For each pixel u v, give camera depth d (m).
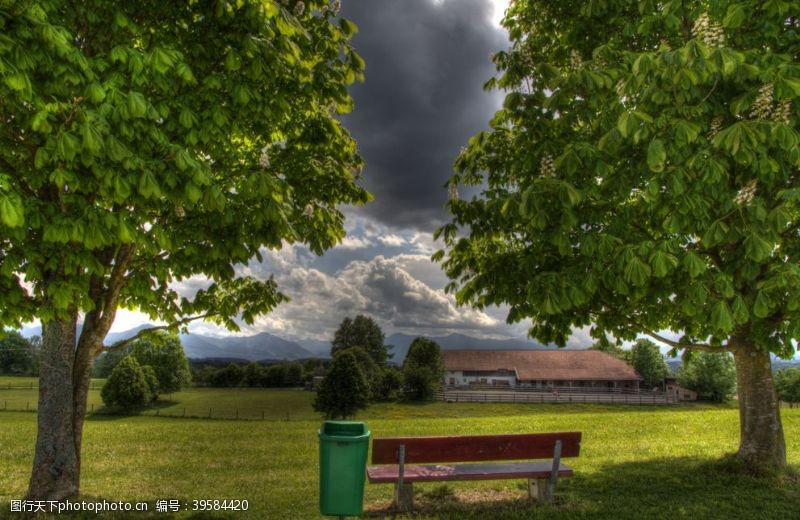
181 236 7.10
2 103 5.69
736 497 7.88
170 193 5.64
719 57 5.43
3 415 38.53
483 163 9.90
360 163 10.11
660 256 5.88
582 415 22.97
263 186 6.36
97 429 18.47
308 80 7.49
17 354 102.38
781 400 59.88
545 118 7.79
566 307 6.70
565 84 6.64
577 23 8.68
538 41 9.85
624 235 7.09
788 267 5.91
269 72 6.56
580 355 74.44
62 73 5.14
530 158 7.65
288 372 79.31
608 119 6.80
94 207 5.65
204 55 6.86
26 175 6.65
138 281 7.44
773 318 8.11
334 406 41.97
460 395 58.38
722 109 6.31
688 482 8.87
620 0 7.77
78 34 6.82
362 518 7.04
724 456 10.01
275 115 7.26
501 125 9.88
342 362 43.03
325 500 5.96
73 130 4.96
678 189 5.85
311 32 8.30
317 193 9.34
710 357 62.53
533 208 6.58
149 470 10.93
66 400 7.97
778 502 7.61
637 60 5.80
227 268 7.84
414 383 58.69
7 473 10.55
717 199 6.21
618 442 13.94
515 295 8.50
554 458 7.52
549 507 7.33
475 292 9.14
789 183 6.93
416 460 7.30
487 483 9.17
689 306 6.32
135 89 5.79
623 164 6.92
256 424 20.86
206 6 6.74
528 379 68.69
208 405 56.34
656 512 7.16
